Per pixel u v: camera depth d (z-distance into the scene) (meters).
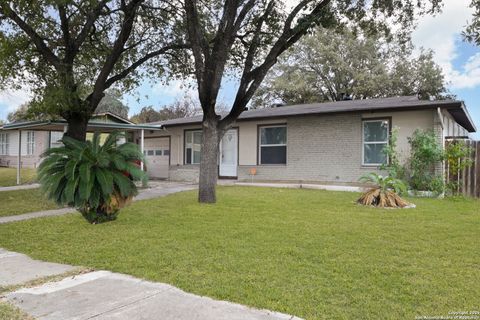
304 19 9.48
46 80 11.23
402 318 3.20
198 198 10.27
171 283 4.10
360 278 4.16
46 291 3.96
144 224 7.28
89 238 6.29
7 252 5.65
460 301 3.53
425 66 30.94
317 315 3.27
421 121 12.21
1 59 9.98
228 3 9.53
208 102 9.82
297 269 4.48
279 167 15.52
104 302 3.62
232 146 17.23
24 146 26.69
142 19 12.86
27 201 10.99
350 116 13.75
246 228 6.77
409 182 12.06
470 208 9.14
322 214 8.19
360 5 9.94
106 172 7.30
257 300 3.59
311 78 33.09
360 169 13.48
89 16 11.03
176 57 13.66
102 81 11.83
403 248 5.38
